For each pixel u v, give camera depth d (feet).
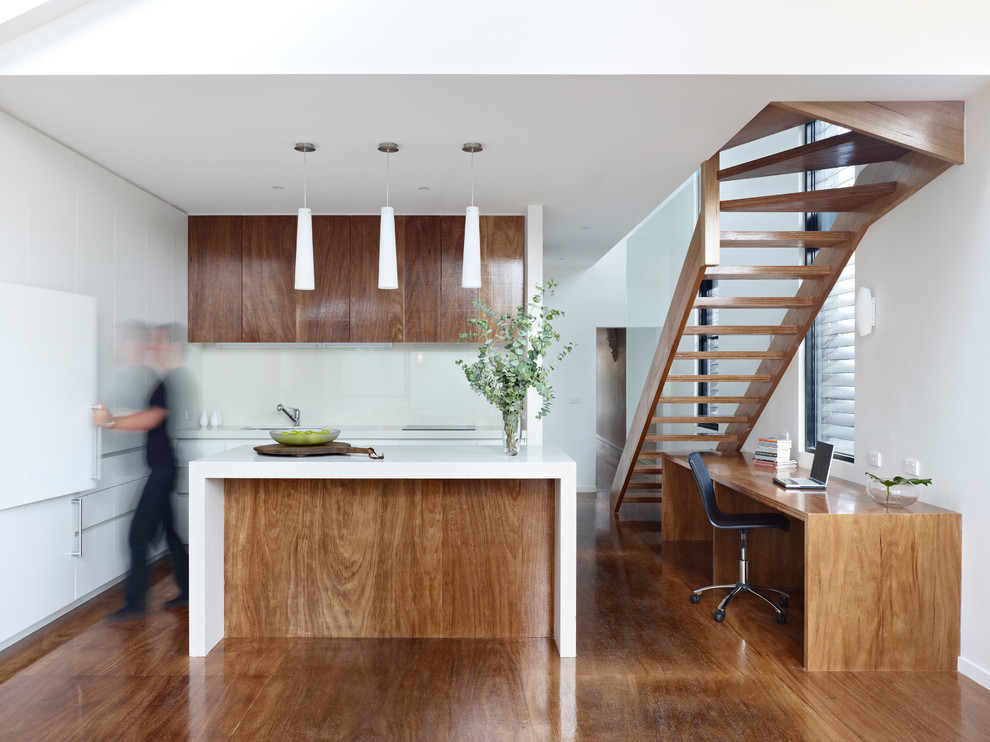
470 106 11.55
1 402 11.51
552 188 16.69
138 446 16.25
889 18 10.47
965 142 11.60
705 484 14.70
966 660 11.32
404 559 12.76
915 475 12.84
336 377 20.66
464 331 19.47
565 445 29.27
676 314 16.92
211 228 19.57
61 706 9.94
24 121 12.25
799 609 14.60
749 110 11.76
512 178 15.84
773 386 17.97
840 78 10.57
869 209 14.02
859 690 10.69
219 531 12.51
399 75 10.37
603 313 29.45
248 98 11.21
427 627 12.78
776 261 19.08
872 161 13.70
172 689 10.49
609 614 14.20
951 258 11.94
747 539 16.11
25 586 12.37
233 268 19.58
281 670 11.20
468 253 12.91
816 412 17.43
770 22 10.43
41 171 12.83
